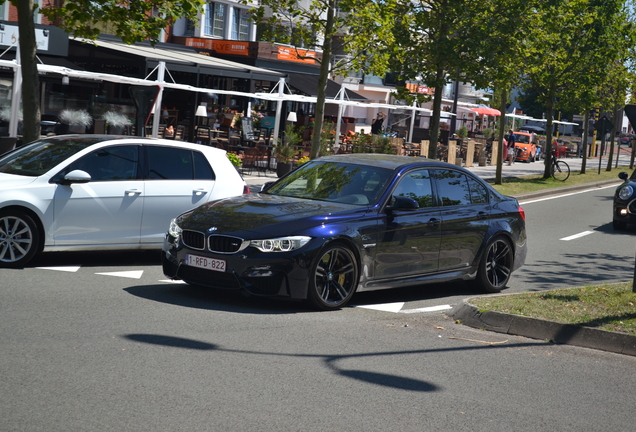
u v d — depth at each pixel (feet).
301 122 106.63
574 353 21.65
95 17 40.98
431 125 66.08
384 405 16.06
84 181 29.27
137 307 23.61
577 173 120.47
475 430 14.96
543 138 162.91
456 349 21.38
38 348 18.37
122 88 79.56
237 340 20.51
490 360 20.40
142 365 17.61
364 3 53.21
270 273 23.79
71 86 77.82
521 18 63.00
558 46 94.48
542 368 19.93
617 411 16.81
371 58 57.36
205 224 24.89
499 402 16.85
